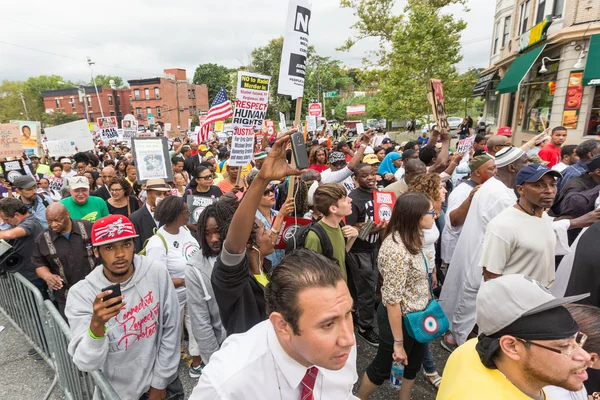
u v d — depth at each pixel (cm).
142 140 526
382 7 2020
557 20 1217
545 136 623
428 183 348
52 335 282
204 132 1036
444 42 1565
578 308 160
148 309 223
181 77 6359
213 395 112
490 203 327
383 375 265
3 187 713
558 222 307
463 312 346
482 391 131
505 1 1877
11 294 381
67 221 314
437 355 362
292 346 108
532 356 125
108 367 214
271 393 115
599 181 366
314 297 100
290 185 317
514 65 1530
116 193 531
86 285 213
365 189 413
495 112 2111
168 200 326
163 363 230
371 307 377
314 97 4816
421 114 1648
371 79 2061
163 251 321
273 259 362
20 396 315
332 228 304
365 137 508
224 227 231
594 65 1045
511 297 127
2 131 865
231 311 181
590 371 176
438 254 478
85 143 1229
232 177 621
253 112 437
